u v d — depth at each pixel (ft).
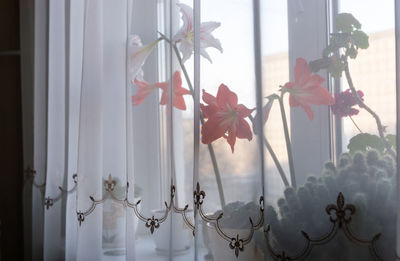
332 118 2.73
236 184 2.98
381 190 2.56
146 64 3.50
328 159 2.72
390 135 2.59
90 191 3.63
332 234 2.63
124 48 3.68
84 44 3.70
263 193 2.87
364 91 2.67
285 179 2.82
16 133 4.81
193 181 3.09
